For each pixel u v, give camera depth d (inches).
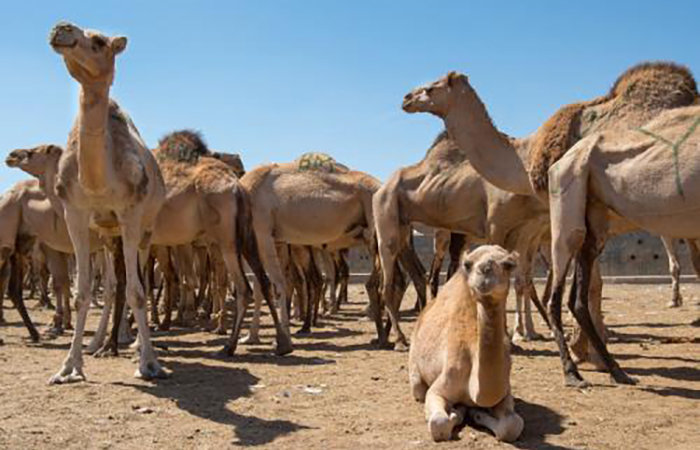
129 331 441.4
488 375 195.8
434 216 430.0
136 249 308.7
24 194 474.6
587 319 291.4
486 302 190.2
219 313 511.8
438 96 351.3
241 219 403.2
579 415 237.3
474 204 416.8
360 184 468.1
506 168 345.1
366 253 1142.3
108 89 279.4
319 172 472.7
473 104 351.3
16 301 457.7
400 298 426.6
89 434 220.5
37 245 701.3
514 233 403.2
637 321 550.9
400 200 436.8
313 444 209.2
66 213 301.9
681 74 288.2
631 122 285.7
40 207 467.2
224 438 217.0
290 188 464.8
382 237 433.7
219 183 409.1
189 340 464.1
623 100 294.0
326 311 660.7
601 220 290.0
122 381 301.4
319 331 522.9
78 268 302.4
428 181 428.8
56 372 326.0
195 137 452.8
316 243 475.8
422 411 246.8
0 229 464.8
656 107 284.2
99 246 462.6
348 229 470.6
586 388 279.0
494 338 192.9
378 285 440.1
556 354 375.2
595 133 290.8
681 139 263.6
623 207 276.2
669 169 261.6
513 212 390.0
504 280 186.7
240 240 402.9
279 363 356.8
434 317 246.1
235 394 278.2
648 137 273.4
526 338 437.1
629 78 297.4
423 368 243.8
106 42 271.6
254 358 375.6
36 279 870.4
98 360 357.4
